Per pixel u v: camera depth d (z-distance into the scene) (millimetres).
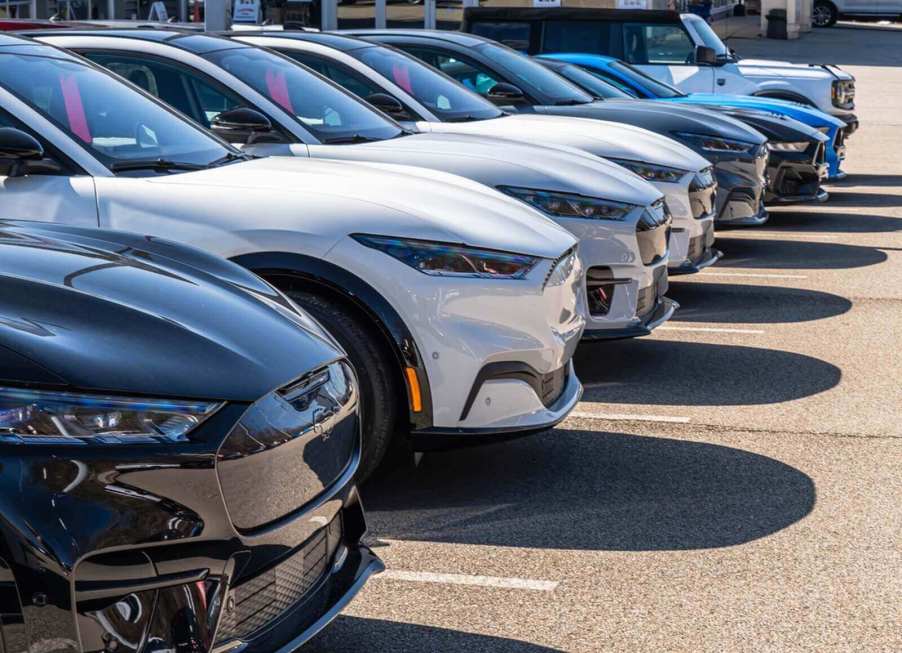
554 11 19203
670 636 4453
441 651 4320
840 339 9617
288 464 3439
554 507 5766
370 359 5473
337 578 3850
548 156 8203
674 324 10148
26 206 5656
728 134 12695
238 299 3895
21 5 21406
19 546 2900
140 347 3293
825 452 6703
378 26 23656
